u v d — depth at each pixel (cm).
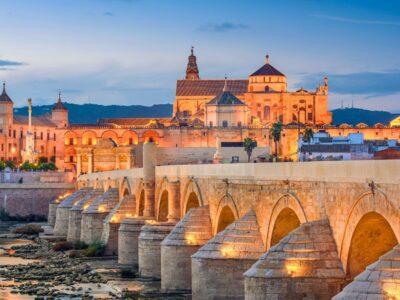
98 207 17812
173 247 10444
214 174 10331
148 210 14425
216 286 8712
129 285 11412
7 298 10731
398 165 5622
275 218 8062
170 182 12681
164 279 10562
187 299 9875
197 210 10594
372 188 5975
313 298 6819
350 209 6412
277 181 8025
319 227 6919
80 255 15700
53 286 11750
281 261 6938
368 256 6512
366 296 5594
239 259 8656
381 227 6291
